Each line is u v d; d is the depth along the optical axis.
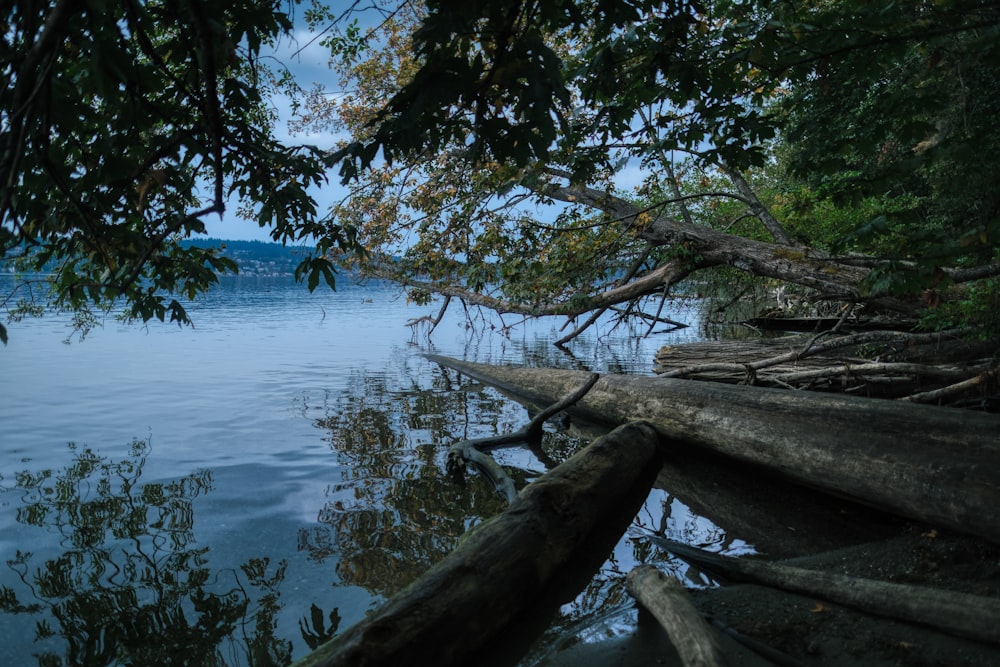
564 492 4.67
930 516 4.37
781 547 4.46
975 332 6.75
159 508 4.98
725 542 4.56
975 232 3.48
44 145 1.61
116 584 3.69
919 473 4.54
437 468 6.25
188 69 2.18
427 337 19.59
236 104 2.28
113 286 2.66
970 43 3.57
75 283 2.75
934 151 3.77
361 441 7.27
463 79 1.82
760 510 5.31
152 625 3.22
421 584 3.19
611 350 16.25
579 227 10.38
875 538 4.57
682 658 2.88
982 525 3.96
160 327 20.80
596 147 4.34
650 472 6.36
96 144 2.14
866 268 8.15
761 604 3.52
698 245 10.84
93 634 3.14
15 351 14.66
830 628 3.19
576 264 11.06
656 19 2.92
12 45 1.54
